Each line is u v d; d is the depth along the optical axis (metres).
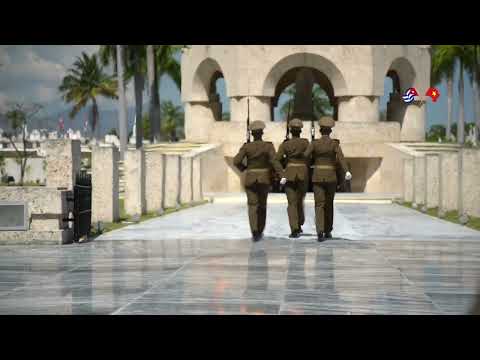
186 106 49.53
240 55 44.06
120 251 13.89
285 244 15.04
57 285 9.99
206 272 11.14
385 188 42.34
